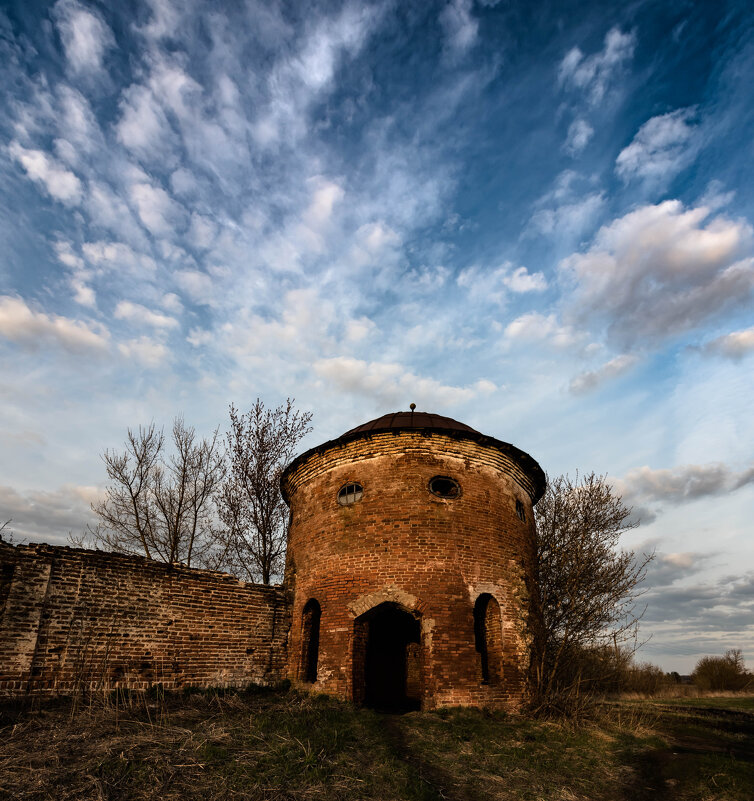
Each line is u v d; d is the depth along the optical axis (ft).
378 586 44.62
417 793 22.79
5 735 26.84
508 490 51.98
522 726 38.60
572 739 35.88
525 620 46.93
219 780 22.52
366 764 26.40
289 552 56.18
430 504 47.29
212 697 40.11
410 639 61.77
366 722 34.45
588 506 54.75
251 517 80.84
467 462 50.39
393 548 45.70
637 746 35.94
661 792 26.37
